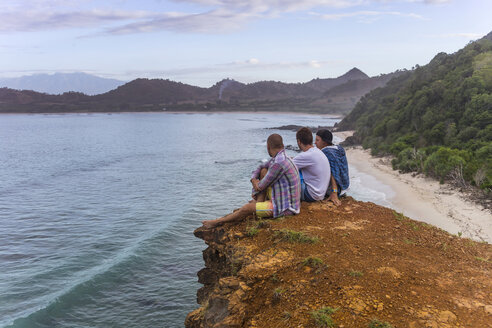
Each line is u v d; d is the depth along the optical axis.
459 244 5.55
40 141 103.69
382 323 3.32
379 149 57.00
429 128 51.22
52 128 171.12
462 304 3.71
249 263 4.95
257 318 3.92
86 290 14.84
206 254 7.18
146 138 111.50
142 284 15.53
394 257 4.87
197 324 5.79
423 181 33.47
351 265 4.57
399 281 4.19
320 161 6.72
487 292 3.97
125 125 197.62
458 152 34.34
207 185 37.53
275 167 6.04
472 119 43.88
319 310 3.62
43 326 12.50
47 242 21.33
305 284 4.20
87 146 88.75
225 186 36.88
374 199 28.33
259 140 99.38
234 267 5.18
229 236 5.99
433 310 3.60
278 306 3.96
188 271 16.81
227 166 51.41
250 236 5.79
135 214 27.06
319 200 6.96
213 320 4.70
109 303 14.01
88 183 40.97
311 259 4.65
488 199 25.03
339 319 3.49
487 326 3.32
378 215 6.59
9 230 23.69
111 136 121.19
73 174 47.84
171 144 90.62
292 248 5.14
